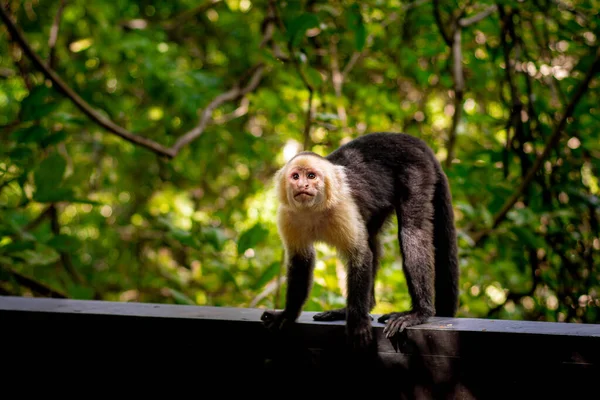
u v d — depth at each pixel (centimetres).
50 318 536
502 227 1027
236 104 1448
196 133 1048
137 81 1480
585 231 1003
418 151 677
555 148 992
